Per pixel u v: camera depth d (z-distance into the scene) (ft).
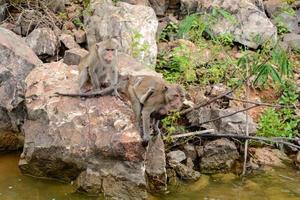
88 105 26.58
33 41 34.58
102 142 24.84
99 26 34.94
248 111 31.96
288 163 29.30
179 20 39.40
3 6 37.55
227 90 32.53
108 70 27.43
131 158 24.61
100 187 25.18
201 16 37.68
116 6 36.17
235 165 28.68
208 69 34.01
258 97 33.37
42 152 25.90
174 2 40.06
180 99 24.27
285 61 30.48
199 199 25.67
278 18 39.17
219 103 31.68
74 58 32.45
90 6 37.42
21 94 29.27
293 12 40.11
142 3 38.78
